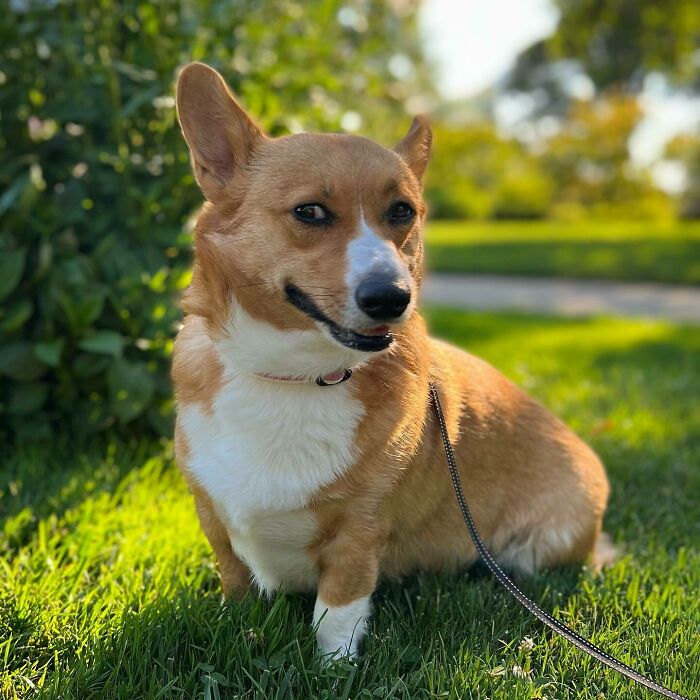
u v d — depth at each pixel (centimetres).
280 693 62
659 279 385
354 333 61
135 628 66
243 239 65
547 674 68
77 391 109
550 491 86
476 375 85
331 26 155
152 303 109
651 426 136
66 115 110
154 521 89
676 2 607
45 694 60
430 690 63
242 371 67
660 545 93
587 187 878
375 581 70
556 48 732
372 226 64
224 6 119
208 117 67
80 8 109
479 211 890
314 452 66
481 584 81
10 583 75
